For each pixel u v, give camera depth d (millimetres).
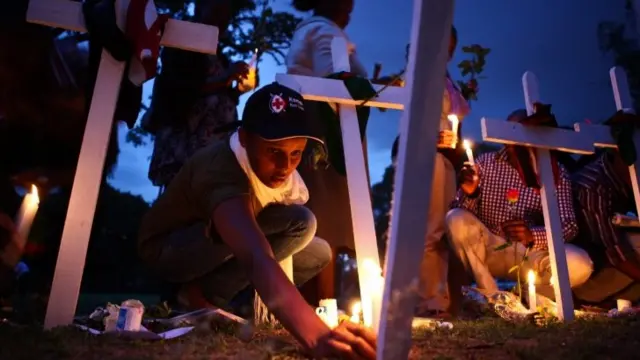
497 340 2211
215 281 3031
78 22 2514
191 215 2744
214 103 3795
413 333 2406
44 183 3451
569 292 2980
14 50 3033
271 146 2150
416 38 1409
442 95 1419
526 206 3764
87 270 8461
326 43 3527
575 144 3176
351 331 1738
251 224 2031
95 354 1879
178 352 1913
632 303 4035
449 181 3805
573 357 1860
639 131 3352
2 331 2191
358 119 2852
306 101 3264
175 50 3631
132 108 2619
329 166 3418
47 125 3270
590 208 3959
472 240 3645
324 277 3609
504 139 3027
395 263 1402
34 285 3961
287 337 2215
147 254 2982
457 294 3863
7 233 2547
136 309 2271
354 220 2572
